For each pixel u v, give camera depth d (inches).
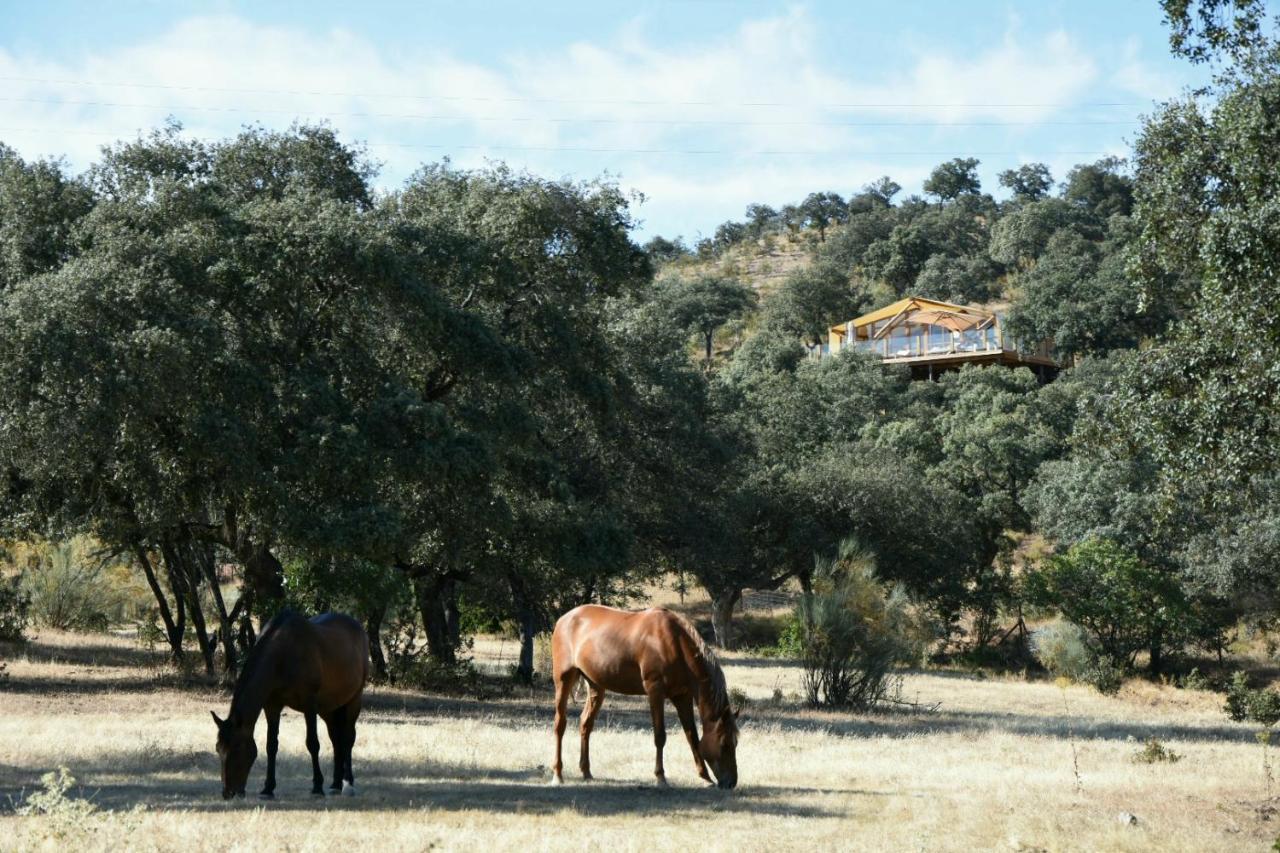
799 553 2102.6
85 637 1508.4
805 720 976.9
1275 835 454.3
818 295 5137.8
